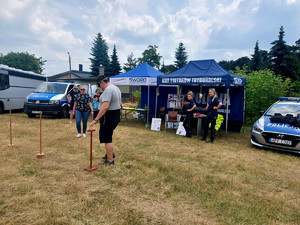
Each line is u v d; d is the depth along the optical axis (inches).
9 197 118.1
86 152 205.3
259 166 186.7
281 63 997.8
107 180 144.9
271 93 463.2
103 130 164.9
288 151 222.8
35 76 595.5
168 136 298.8
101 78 159.2
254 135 246.7
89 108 268.5
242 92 358.0
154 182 144.9
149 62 1884.8
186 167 175.2
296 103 272.5
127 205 115.2
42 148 214.5
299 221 107.3
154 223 100.8
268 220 106.7
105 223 98.8
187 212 111.1
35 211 105.3
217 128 296.8
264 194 135.4
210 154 219.0
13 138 249.4
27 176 146.4
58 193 124.9
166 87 449.4
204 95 396.2
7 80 490.0
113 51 1941.4
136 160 189.2
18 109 556.4
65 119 428.5
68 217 102.3
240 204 119.9
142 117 454.3
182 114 375.9
